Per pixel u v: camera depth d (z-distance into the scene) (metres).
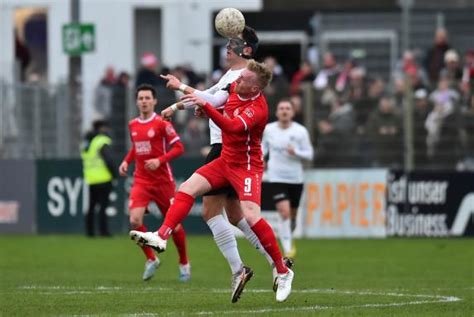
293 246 53.34
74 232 65.44
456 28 77.12
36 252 53.03
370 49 76.50
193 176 30.72
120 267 45.81
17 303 31.86
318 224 62.06
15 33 81.56
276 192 49.22
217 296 33.75
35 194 65.88
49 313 29.42
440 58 69.44
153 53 83.00
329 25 76.81
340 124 62.56
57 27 81.25
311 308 30.44
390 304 31.59
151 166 41.12
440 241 59.16
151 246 30.00
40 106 65.56
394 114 62.59
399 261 48.28
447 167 62.25
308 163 62.56
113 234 64.88
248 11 78.88
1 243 58.59
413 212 61.62
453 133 62.12
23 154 65.81
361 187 61.75
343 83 66.75
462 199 61.44
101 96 64.75
